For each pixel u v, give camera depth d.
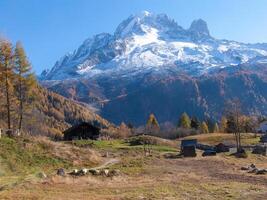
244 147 116.88
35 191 33.88
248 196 33.50
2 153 57.56
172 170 58.59
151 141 124.50
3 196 30.20
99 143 116.56
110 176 48.97
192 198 32.00
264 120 189.88
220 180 46.25
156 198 31.38
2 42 75.62
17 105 79.31
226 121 185.00
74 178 44.69
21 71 78.00
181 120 191.38
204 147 121.00
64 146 72.50
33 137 70.56
